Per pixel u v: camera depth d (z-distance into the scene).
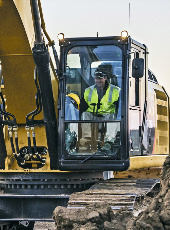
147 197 15.23
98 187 15.23
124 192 14.27
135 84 17.06
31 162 16.80
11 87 16.42
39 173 16.52
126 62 15.52
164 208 10.88
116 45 15.57
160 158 19.39
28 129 16.11
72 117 15.62
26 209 16.53
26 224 17.95
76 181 16.48
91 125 15.62
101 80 15.59
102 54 15.62
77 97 15.65
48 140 16.11
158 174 19.41
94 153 15.57
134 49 17.08
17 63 16.03
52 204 16.42
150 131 18.78
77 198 14.02
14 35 15.41
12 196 16.33
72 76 15.70
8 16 14.96
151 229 10.23
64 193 16.61
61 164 15.55
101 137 15.58
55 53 16.22
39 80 15.39
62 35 15.64
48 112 15.79
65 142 15.62
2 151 16.66
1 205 16.62
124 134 15.44
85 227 10.97
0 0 14.55
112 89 15.57
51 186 16.61
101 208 12.02
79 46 15.67
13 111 16.80
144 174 18.95
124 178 17.19
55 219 11.95
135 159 17.06
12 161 16.97
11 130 16.28
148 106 18.52
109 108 15.55
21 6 15.02
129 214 11.82
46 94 15.55
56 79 16.89
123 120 15.46
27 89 16.42
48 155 16.62
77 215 11.68
